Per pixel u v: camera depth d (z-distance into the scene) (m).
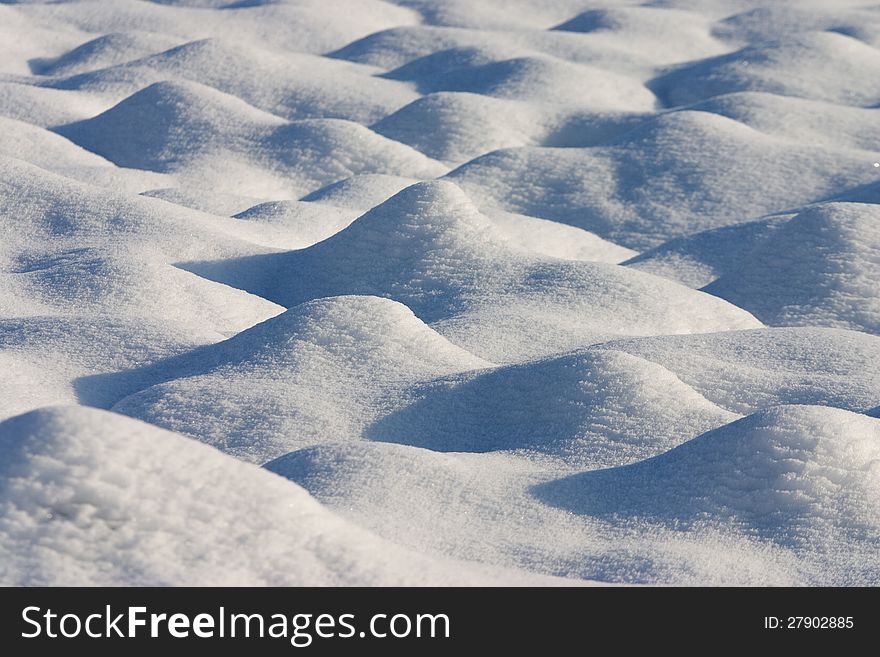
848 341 7.79
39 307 8.27
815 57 23.30
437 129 18.17
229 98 18.12
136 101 18.08
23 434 3.14
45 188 11.37
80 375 6.83
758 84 22.22
